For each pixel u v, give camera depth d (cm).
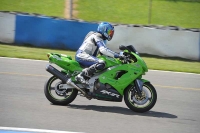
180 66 5181
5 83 3250
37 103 2638
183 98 3253
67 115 2381
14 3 9631
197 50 5825
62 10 9462
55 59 2598
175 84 3897
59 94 2594
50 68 2577
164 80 4081
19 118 2236
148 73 4459
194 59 5834
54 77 2617
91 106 2692
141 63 2569
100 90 2572
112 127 2194
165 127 2295
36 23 5809
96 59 2572
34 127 2075
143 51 5838
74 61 2620
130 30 5778
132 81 2552
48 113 2394
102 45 2556
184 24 9375
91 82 2572
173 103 3031
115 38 5756
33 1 9881
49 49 5741
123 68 2566
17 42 5819
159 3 10438
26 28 5803
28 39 5828
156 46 5828
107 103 2842
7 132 1958
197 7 10419
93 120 2314
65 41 5853
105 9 9775
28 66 4238
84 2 10075
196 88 3766
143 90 2555
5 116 2258
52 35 5834
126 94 2569
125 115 2506
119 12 9719
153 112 2672
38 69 4097
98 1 10188
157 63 5259
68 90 2608
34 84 3306
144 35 5806
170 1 10606
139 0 10525
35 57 4906
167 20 9506
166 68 4919
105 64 2573
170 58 5828
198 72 4850
